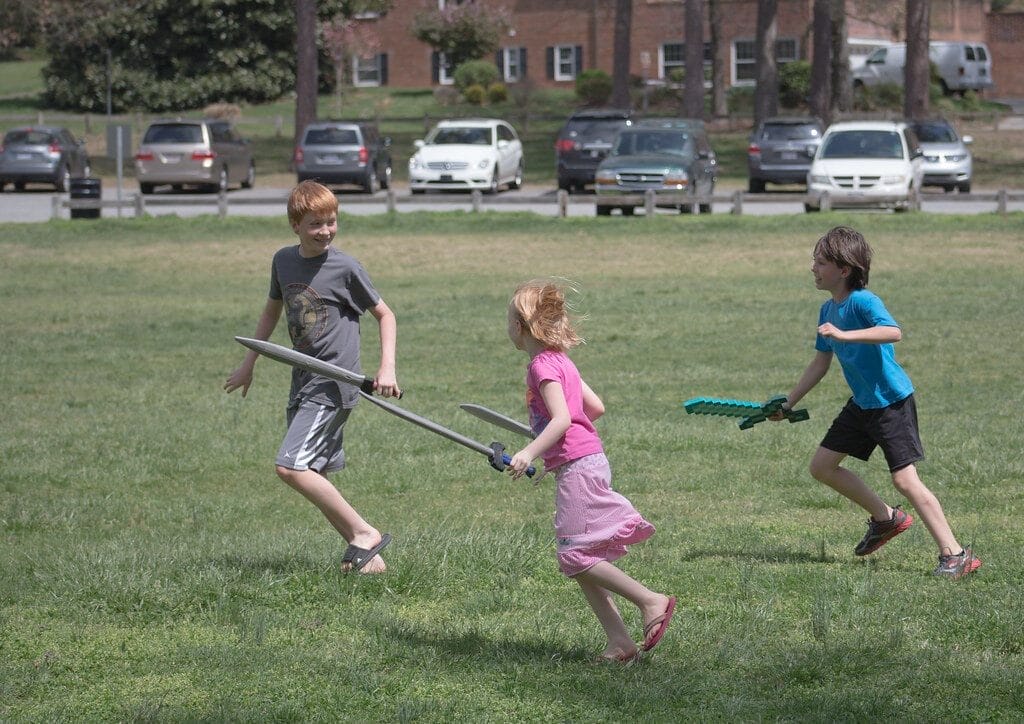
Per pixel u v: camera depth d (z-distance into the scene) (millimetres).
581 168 40781
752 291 21969
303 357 6324
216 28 66938
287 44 69375
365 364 15750
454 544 7473
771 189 42781
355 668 5500
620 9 56531
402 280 24000
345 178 41188
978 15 85125
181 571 7047
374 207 36781
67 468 10750
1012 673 5375
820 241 7074
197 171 41781
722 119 64500
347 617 6297
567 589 6875
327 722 4945
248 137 59375
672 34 75312
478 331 18281
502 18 75000
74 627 6211
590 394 5699
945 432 11164
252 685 5336
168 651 5828
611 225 30875
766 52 53375
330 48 68625
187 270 25891
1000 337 16906
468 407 5875
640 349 16562
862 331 6758
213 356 16766
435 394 13836
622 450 10930
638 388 13969
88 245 29281
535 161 51906
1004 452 10320
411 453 11180
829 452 7188
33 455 11227
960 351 15898
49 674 5523
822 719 4875
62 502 9641
